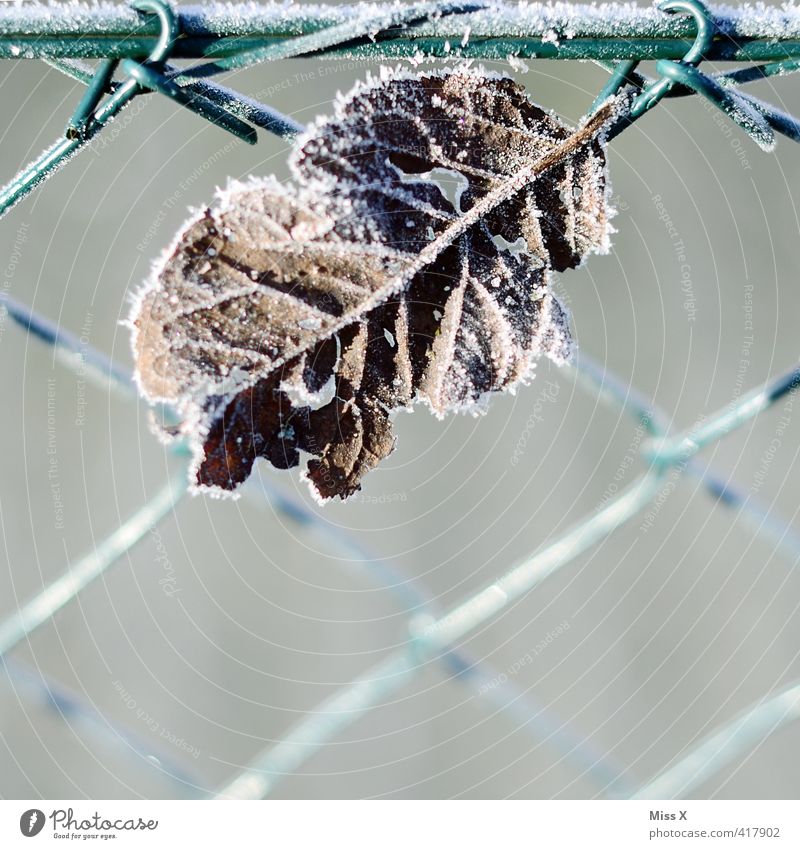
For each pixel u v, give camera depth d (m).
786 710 0.62
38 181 0.57
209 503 1.08
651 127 1.25
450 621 0.62
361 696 0.62
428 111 0.57
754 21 0.56
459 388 0.57
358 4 0.56
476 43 0.56
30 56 0.56
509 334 0.57
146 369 0.56
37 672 0.63
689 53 0.57
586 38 0.56
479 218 0.57
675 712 1.06
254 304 0.56
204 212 0.56
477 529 1.08
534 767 1.00
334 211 0.56
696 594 1.12
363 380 0.57
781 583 1.13
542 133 0.57
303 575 1.09
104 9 0.56
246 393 0.56
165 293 0.56
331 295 0.56
